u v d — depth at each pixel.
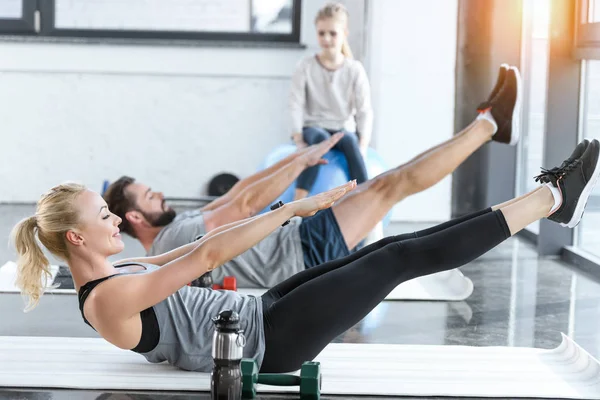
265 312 2.96
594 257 5.01
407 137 6.68
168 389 2.89
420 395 2.87
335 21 5.71
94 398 2.82
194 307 2.97
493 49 6.39
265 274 3.99
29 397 2.83
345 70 5.78
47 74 7.16
